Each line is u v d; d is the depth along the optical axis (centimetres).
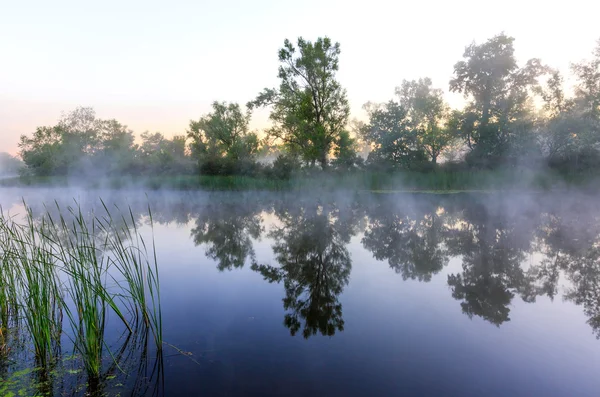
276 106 3169
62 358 397
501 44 3078
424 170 3102
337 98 3114
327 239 1036
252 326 470
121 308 526
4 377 361
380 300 559
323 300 562
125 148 4691
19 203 2170
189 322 482
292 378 350
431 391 328
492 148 3100
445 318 488
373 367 370
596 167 2856
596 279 642
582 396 321
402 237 1046
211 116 4031
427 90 3978
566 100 3078
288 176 3048
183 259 815
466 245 930
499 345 415
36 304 393
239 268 745
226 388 335
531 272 691
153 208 1859
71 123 5181
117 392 331
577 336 433
